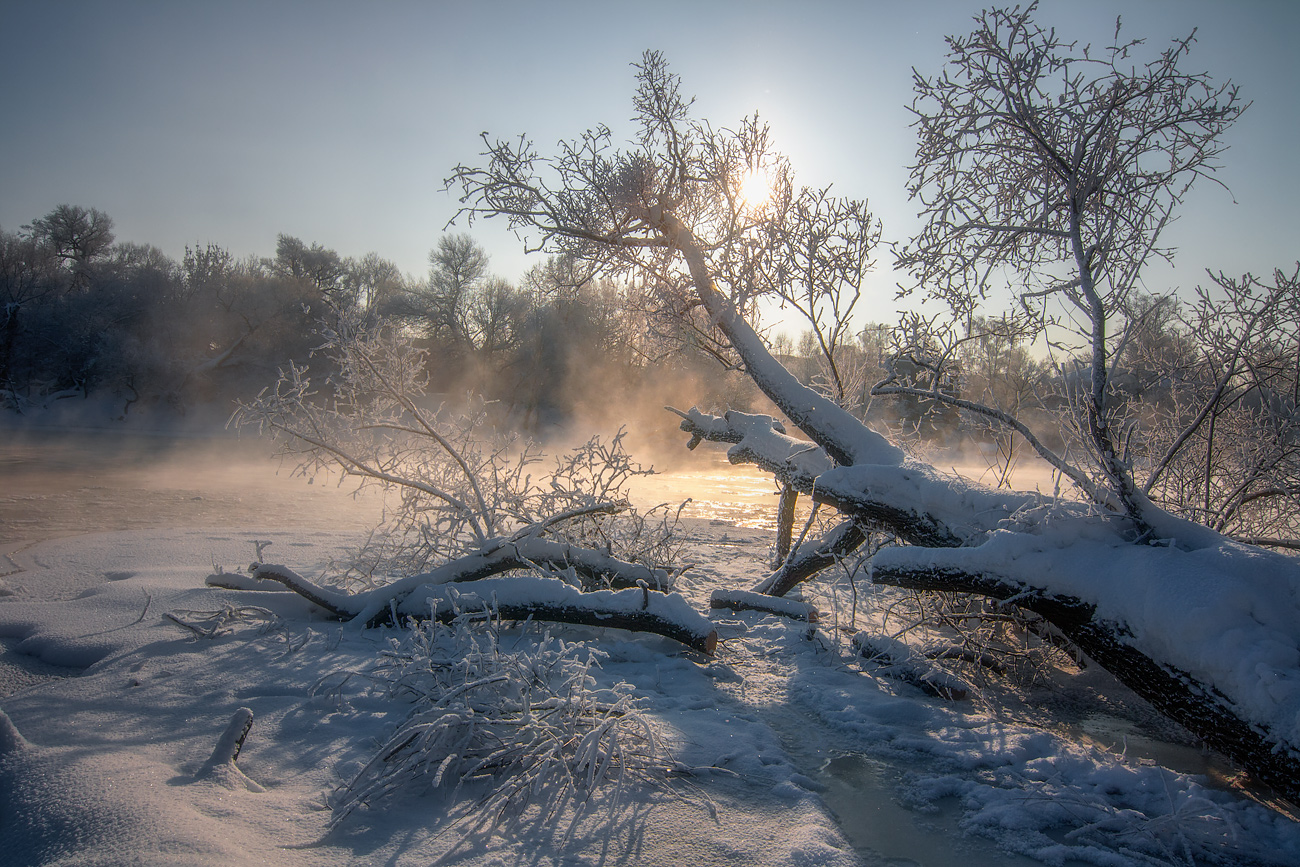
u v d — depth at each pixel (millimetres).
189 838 2555
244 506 13094
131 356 42625
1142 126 4262
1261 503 5957
